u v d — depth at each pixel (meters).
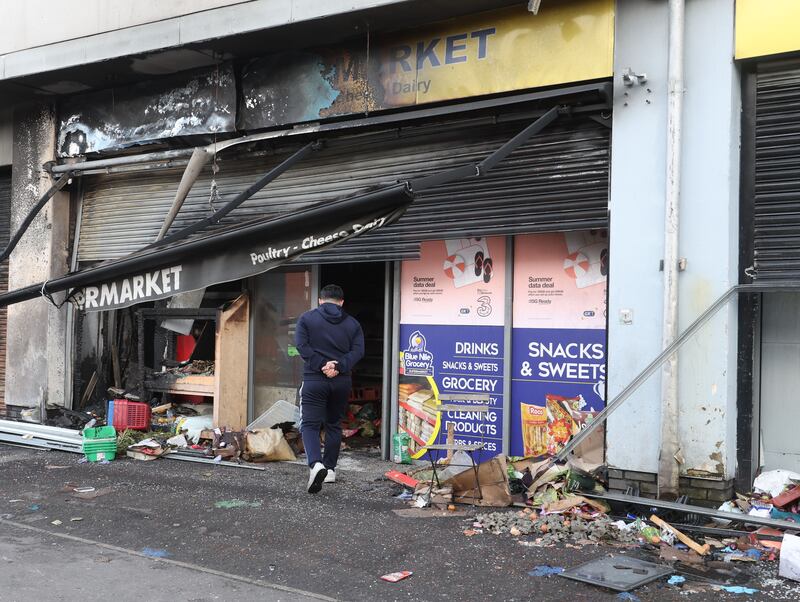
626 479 5.92
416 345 7.54
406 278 7.61
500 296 7.09
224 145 8.15
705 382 5.63
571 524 5.31
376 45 7.29
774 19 5.45
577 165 6.39
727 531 5.12
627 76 5.93
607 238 6.57
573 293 6.73
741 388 5.76
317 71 7.67
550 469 6.03
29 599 4.13
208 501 6.21
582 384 6.66
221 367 8.49
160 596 4.22
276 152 8.31
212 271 6.95
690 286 5.72
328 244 6.32
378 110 7.30
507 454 6.96
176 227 9.00
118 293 7.60
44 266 9.84
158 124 8.81
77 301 7.95
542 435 6.82
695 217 5.71
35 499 6.34
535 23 6.41
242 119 8.20
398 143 7.43
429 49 6.97
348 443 8.60
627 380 5.95
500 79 6.58
